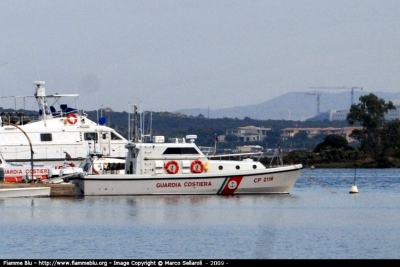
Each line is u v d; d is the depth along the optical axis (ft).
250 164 501.97
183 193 491.72
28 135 593.01
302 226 384.27
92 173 511.40
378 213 437.17
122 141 610.24
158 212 427.74
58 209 442.50
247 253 319.47
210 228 376.89
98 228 377.30
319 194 560.20
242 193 498.69
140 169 492.54
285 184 504.02
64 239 348.79
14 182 521.24
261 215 420.77
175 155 494.59
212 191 494.59
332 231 369.71
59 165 594.24
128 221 398.42
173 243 339.16
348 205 479.00
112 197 488.02
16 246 334.03
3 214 424.46
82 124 605.73
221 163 498.28
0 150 585.22
